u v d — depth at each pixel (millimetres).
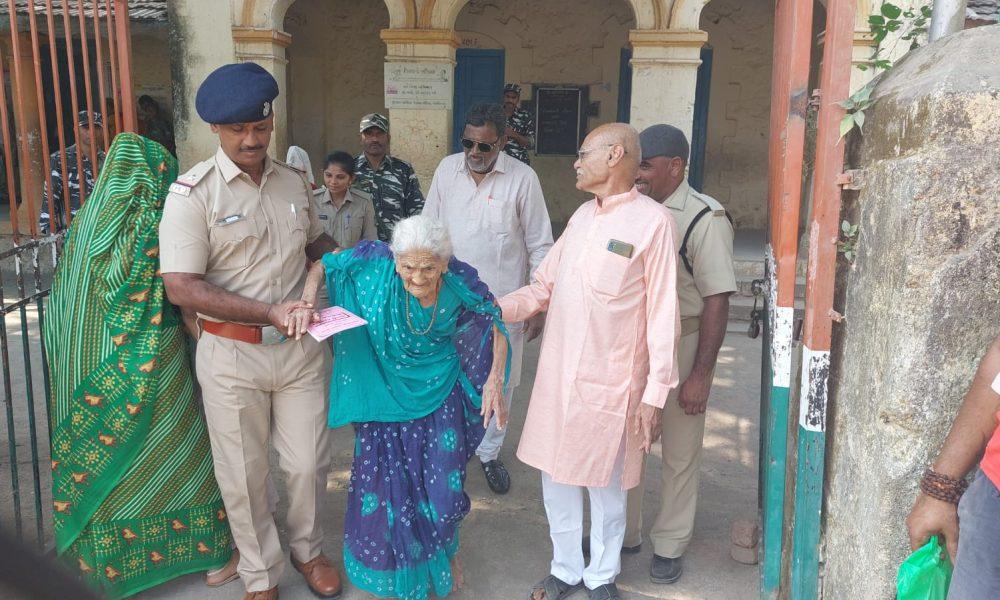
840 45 2307
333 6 11344
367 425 2773
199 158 5391
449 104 8430
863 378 2271
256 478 2846
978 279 1956
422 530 2836
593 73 11305
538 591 3031
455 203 3803
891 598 2123
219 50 5242
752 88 11125
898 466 2062
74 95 3168
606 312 2627
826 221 2393
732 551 3348
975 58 1986
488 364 2889
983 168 1911
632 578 3201
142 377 2771
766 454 3127
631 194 2650
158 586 3092
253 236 2707
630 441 2740
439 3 8109
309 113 11664
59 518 2881
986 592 1766
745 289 8141
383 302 2646
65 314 2812
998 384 1795
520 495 3949
